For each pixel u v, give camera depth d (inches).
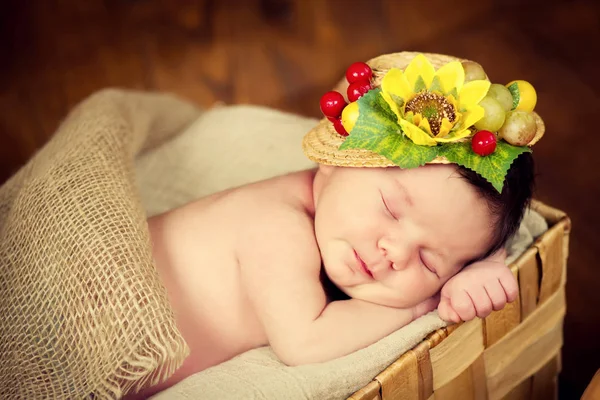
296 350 41.1
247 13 115.0
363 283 42.6
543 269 45.6
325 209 43.0
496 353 44.8
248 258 43.8
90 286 39.0
